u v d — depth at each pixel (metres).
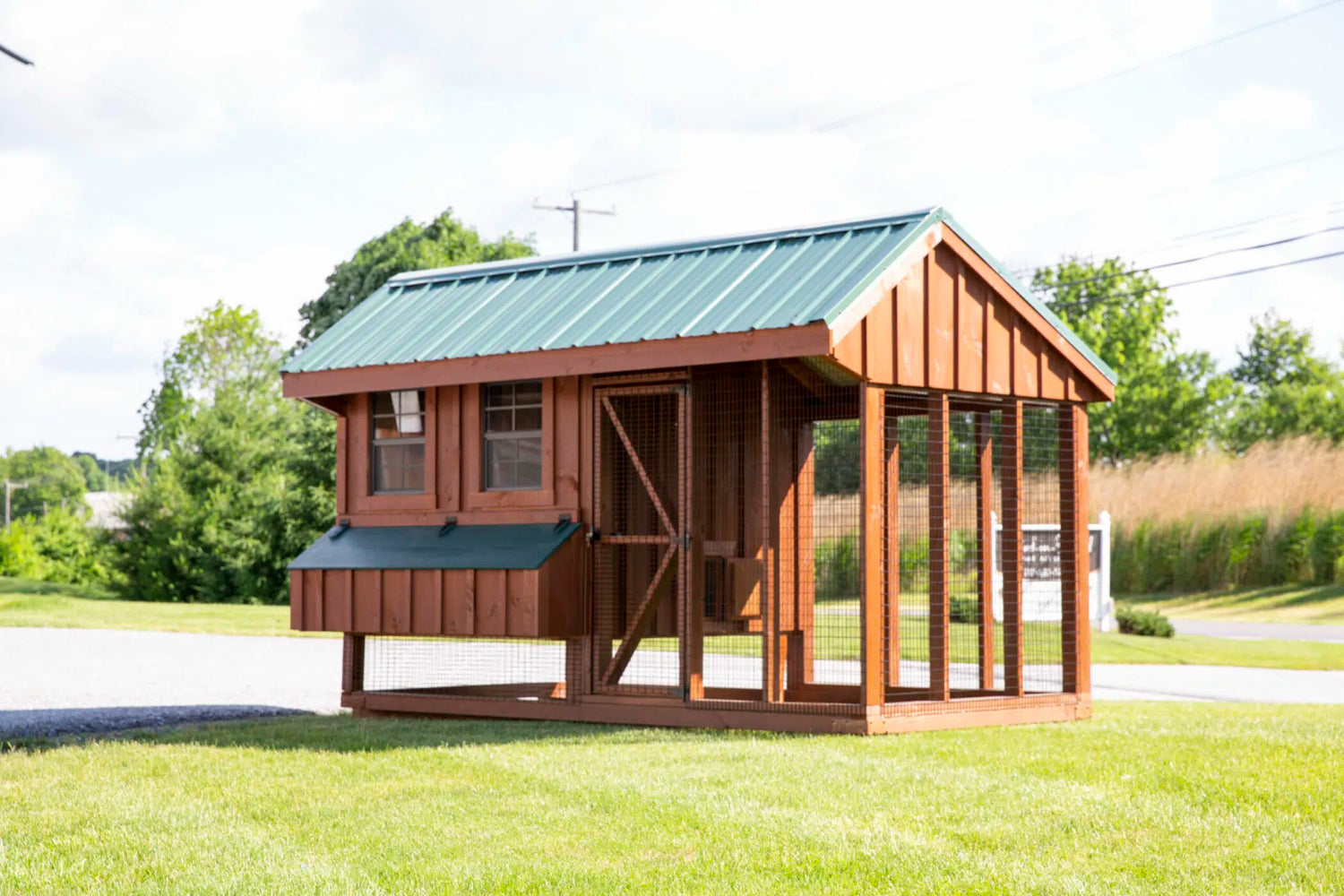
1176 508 42.22
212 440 55.84
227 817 8.43
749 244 13.77
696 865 7.05
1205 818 8.15
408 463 14.95
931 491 12.72
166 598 53.69
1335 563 39.78
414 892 6.56
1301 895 6.43
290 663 22.08
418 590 13.67
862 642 11.84
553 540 13.25
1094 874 6.85
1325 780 9.34
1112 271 66.75
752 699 14.55
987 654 13.69
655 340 12.18
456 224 54.78
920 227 12.32
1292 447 42.41
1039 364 13.55
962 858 7.16
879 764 10.01
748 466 14.06
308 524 53.16
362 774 9.94
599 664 13.34
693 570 12.77
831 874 6.87
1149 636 28.81
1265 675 21.33
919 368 12.31
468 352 13.48
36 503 150.50
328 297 53.78
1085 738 11.52
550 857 7.28
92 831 8.02
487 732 12.45
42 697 16.27
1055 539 27.72
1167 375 63.62
